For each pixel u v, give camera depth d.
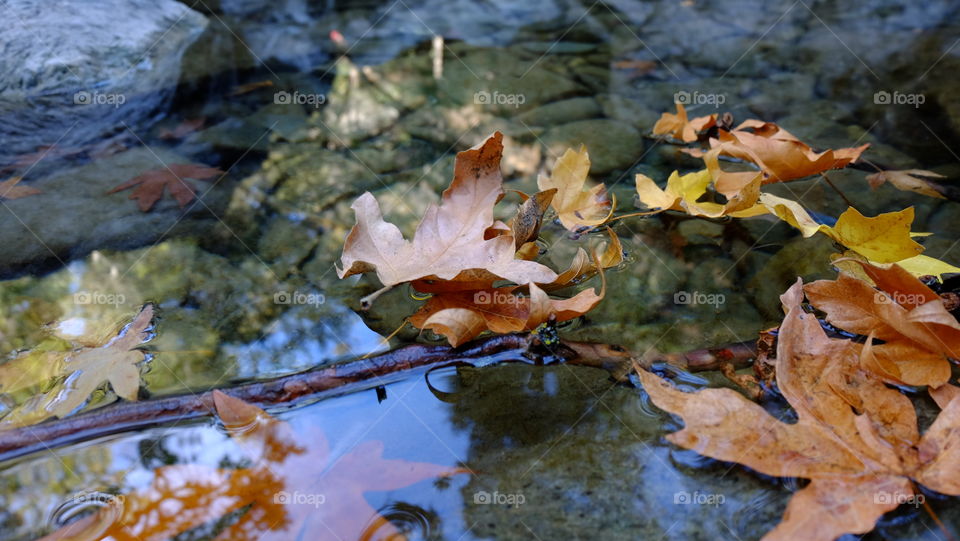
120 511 0.72
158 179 1.17
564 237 1.02
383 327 0.90
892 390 0.77
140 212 1.10
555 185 1.04
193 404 0.80
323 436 0.77
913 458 0.73
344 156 1.22
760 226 1.03
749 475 0.74
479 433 0.78
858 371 0.79
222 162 1.22
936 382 0.78
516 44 1.74
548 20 1.91
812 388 0.77
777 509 0.72
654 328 0.88
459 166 0.90
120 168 1.21
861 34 1.69
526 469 0.75
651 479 0.74
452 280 0.86
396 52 1.71
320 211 1.09
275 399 0.81
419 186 1.13
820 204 1.06
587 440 0.77
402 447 0.77
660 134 1.25
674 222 1.05
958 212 1.03
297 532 0.70
